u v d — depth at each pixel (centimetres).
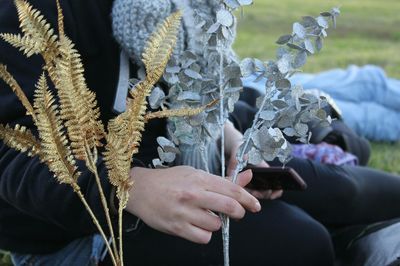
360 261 171
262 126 117
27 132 104
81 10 149
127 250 156
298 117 119
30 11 100
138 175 124
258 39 622
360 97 360
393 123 352
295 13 771
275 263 159
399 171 312
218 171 169
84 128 100
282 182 162
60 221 133
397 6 863
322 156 216
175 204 119
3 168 136
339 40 638
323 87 361
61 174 102
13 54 139
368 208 203
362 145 249
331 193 197
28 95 138
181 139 128
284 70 115
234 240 158
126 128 103
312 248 161
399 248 164
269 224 161
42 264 162
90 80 154
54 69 101
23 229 156
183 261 157
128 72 152
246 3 113
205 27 120
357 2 880
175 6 149
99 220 128
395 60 554
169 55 103
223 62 122
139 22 146
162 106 125
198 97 117
